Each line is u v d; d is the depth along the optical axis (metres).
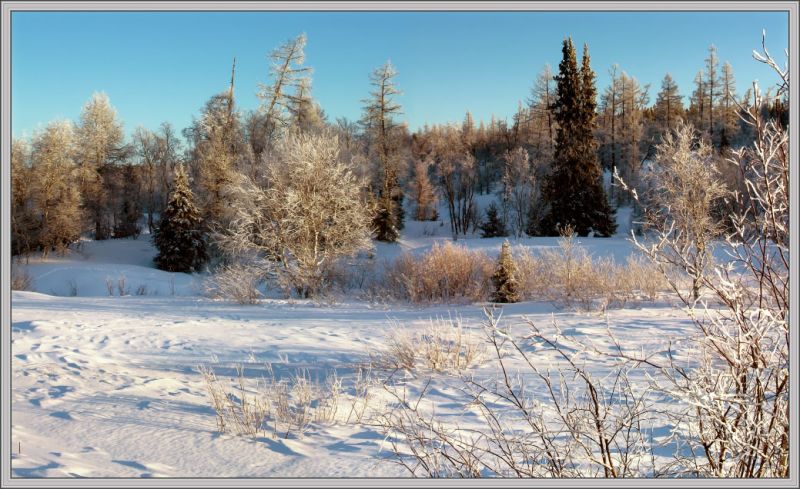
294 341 9.65
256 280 19.56
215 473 3.44
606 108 68.19
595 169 36.78
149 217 52.38
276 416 4.96
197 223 34.69
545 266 16.39
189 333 10.52
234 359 8.27
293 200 19.53
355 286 21.81
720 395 2.27
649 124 65.06
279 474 3.45
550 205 39.69
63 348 8.59
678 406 4.02
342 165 21.09
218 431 4.44
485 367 6.84
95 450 3.77
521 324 9.95
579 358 6.72
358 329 10.96
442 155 58.22
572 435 2.62
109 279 25.52
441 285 17.78
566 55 37.22
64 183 37.03
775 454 2.42
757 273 2.35
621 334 8.41
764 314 2.29
